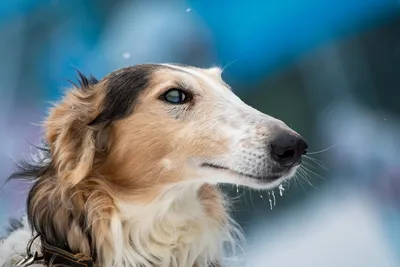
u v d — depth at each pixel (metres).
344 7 13.73
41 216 4.89
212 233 5.25
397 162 11.83
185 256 5.09
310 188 11.23
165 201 4.93
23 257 4.97
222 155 4.77
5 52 13.15
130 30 13.46
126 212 4.87
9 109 12.56
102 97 5.13
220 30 13.70
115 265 4.82
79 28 13.51
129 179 4.93
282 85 13.27
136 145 4.92
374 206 11.16
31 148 6.62
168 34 13.48
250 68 13.46
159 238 4.97
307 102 13.14
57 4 13.53
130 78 5.12
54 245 4.84
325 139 12.49
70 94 5.24
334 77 13.34
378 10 13.67
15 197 7.30
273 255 10.09
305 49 13.53
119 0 13.54
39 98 12.88
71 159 4.83
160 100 4.97
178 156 4.88
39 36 13.41
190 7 13.63
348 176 11.79
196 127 4.88
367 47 13.48
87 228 4.76
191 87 5.04
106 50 13.38
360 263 10.06
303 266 9.92
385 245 10.38
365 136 12.33
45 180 4.95
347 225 10.66
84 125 4.98
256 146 4.66
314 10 13.86
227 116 4.88
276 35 13.68
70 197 4.77
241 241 5.77
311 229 10.50
